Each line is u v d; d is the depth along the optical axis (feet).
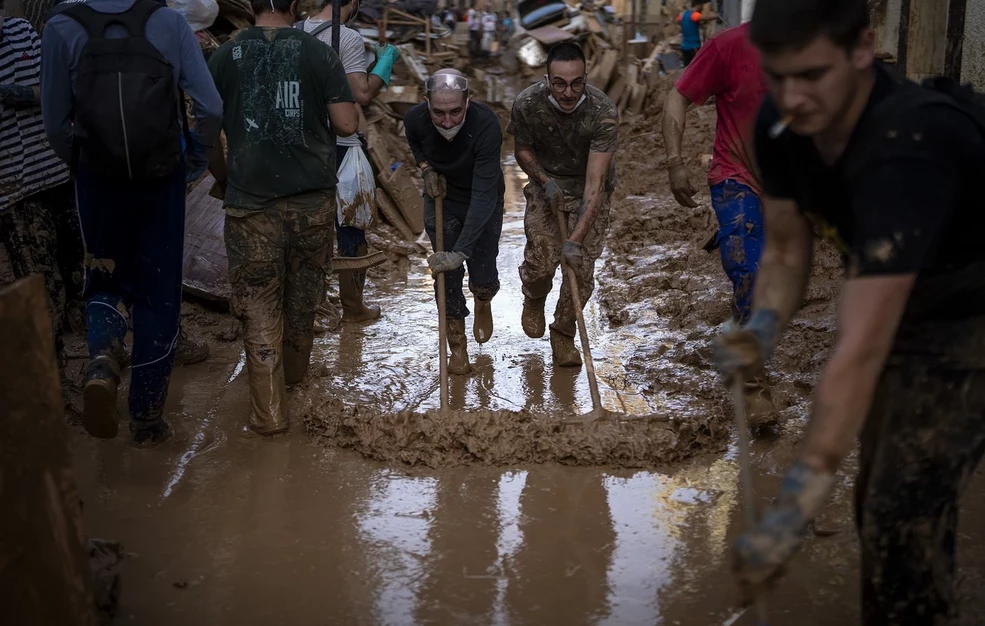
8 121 15.31
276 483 13.16
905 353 7.77
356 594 10.50
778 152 7.71
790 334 17.30
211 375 17.15
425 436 13.83
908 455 7.80
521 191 33.45
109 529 11.89
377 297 21.89
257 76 13.99
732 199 14.16
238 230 14.33
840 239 7.73
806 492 6.22
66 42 12.68
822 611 9.99
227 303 19.63
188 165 14.46
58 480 7.97
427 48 46.29
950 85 7.34
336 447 14.29
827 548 11.20
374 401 15.94
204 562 11.16
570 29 51.62
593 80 43.04
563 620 9.98
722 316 18.83
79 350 17.88
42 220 16.38
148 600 10.39
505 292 22.26
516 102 16.16
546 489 12.93
